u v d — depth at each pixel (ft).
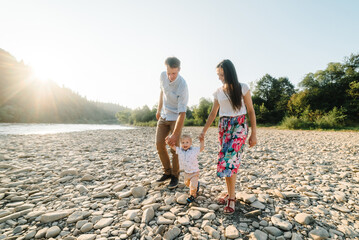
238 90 7.06
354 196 8.71
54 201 8.44
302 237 5.79
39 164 14.79
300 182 10.62
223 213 7.26
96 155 18.40
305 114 80.74
